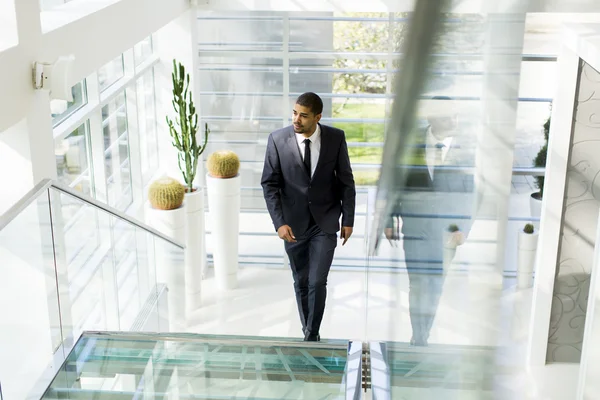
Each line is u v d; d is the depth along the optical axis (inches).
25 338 129.9
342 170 233.9
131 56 278.8
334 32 328.5
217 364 144.5
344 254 346.6
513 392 27.3
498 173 26.1
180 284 239.8
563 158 243.6
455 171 31.1
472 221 29.0
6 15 151.7
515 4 24.3
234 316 300.2
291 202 235.1
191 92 301.9
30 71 159.9
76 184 247.0
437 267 36.4
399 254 50.4
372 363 81.8
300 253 240.8
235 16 327.0
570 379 249.1
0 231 119.5
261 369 142.6
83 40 191.3
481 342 28.8
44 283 139.6
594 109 239.8
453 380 33.8
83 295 160.1
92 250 165.2
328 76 334.3
